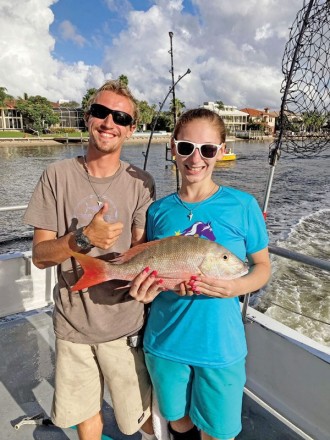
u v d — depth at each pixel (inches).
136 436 89.0
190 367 69.9
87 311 73.4
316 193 909.8
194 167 70.8
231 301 69.8
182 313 68.8
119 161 77.6
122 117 71.8
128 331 76.0
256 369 96.9
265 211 106.5
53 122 3595.0
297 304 325.1
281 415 89.0
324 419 82.4
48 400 99.6
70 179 74.2
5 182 1088.8
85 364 76.2
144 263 67.2
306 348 84.6
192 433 76.6
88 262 66.9
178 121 74.6
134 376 77.7
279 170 1409.9
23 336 128.1
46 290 147.4
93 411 79.5
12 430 89.5
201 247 65.5
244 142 3550.7
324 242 503.5
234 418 68.1
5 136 3144.7
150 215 77.0
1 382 106.3
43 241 72.5
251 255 72.1
